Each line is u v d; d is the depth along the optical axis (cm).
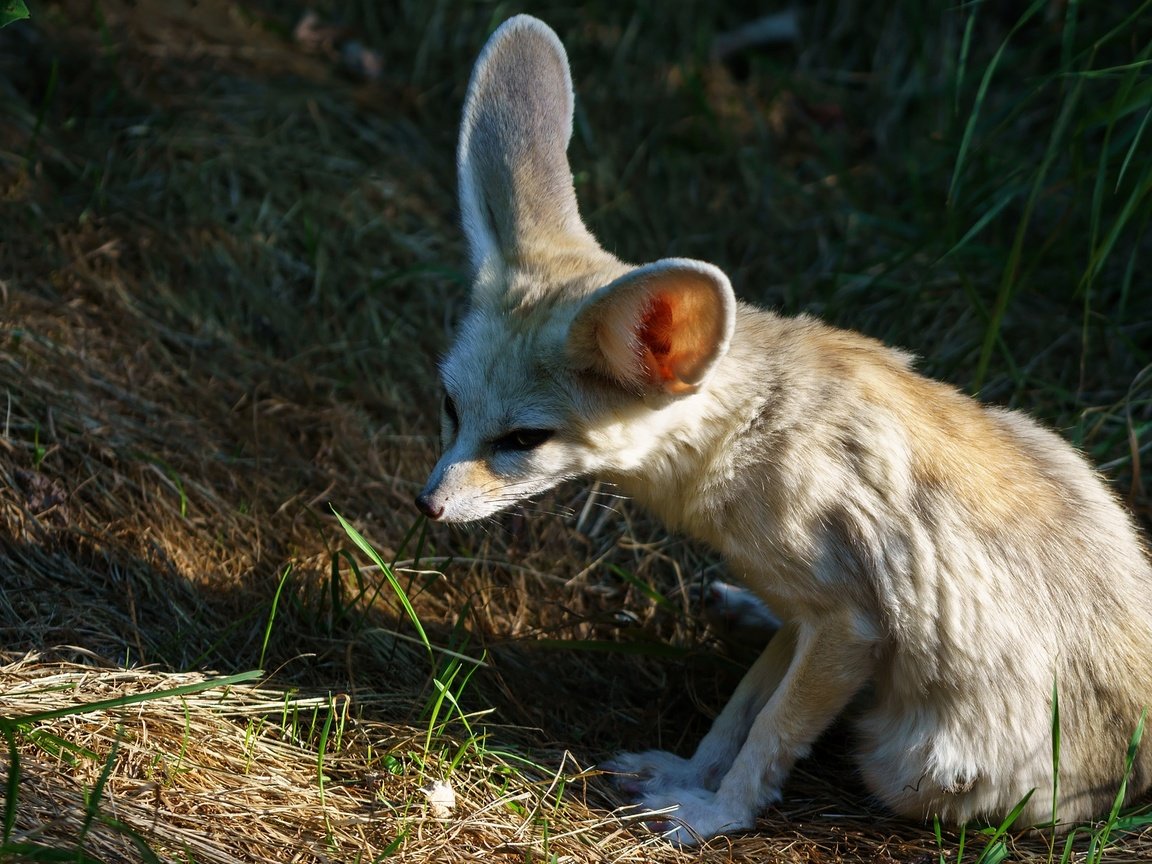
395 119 839
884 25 944
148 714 436
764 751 464
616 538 620
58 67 790
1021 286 650
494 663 537
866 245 776
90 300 659
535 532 616
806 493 446
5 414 571
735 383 453
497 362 453
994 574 452
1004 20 916
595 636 570
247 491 593
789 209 812
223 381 648
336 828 411
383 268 734
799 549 448
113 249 686
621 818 454
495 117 501
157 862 358
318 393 662
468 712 505
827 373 458
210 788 416
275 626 528
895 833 470
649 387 436
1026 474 471
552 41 500
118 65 803
